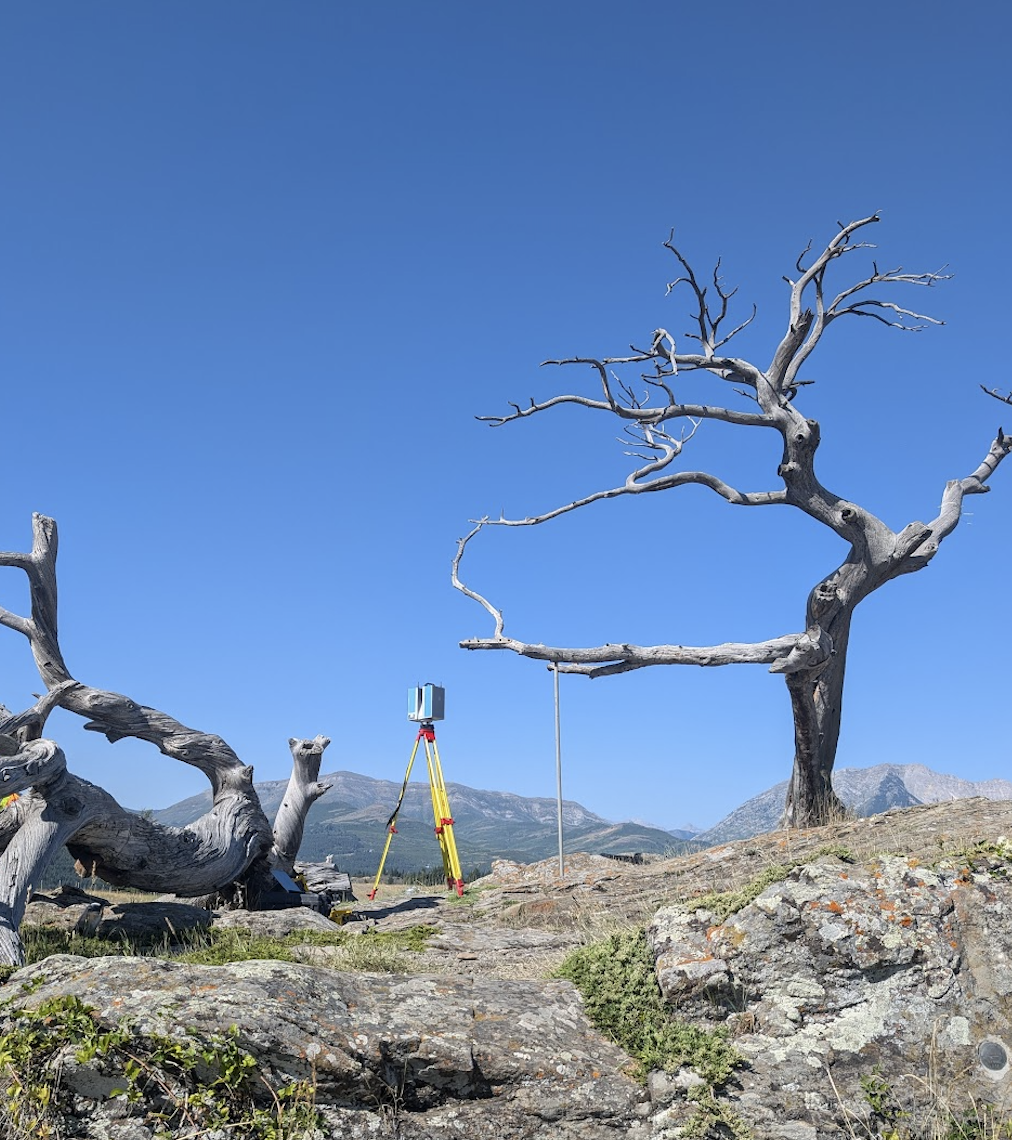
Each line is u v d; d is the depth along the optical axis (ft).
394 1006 22.08
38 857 48.80
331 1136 19.27
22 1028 19.81
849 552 72.95
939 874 24.07
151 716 65.46
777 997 22.84
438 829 75.10
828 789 72.28
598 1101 21.01
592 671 69.97
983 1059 21.59
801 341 75.00
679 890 50.60
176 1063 19.27
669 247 72.59
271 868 65.57
